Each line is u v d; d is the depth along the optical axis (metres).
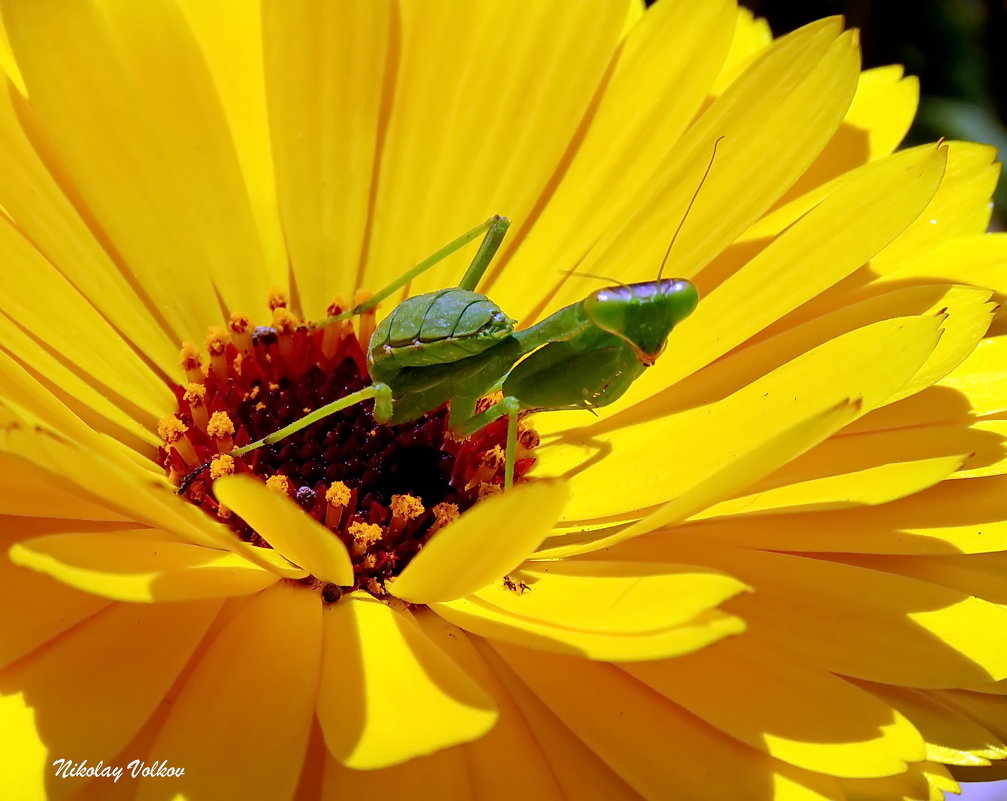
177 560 0.12
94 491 0.12
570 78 0.14
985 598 0.13
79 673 0.12
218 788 0.12
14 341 0.13
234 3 0.14
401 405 0.13
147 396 0.14
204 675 0.12
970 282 0.13
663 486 0.13
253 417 0.14
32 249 0.13
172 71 0.13
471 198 0.14
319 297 0.14
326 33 0.14
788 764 0.12
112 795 0.12
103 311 0.13
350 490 0.13
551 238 0.14
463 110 0.14
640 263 0.14
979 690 0.12
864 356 0.12
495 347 0.13
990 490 0.13
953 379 0.13
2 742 0.12
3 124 0.13
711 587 0.11
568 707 0.12
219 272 0.14
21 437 0.11
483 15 0.14
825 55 0.13
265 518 0.12
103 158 0.13
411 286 0.14
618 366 0.13
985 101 0.18
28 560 0.11
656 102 0.14
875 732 0.12
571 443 0.14
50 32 0.13
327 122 0.14
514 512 0.11
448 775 0.12
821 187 0.13
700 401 0.13
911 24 0.18
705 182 0.13
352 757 0.11
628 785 0.12
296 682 0.12
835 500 0.12
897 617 0.12
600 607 0.12
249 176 0.14
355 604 0.13
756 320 0.13
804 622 0.12
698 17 0.14
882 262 0.14
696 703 0.12
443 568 0.12
